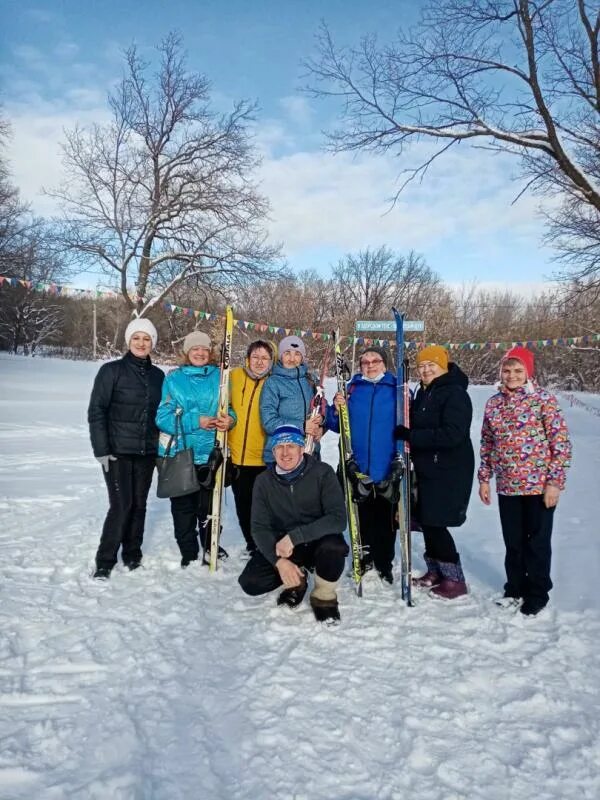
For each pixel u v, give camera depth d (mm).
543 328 26922
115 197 21766
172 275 23609
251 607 3322
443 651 2814
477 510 5711
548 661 2730
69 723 2176
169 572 3854
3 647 2717
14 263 20984
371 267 38562
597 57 10117
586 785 1938
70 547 4223
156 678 2514
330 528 3174
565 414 13148
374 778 1950
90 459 7801
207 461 3916
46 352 36844
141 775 1923
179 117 23047
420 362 3615
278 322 31562
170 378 3922
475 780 1954
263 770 1970
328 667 2652
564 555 4148
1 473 6781
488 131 10812
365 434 3770
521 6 9531
